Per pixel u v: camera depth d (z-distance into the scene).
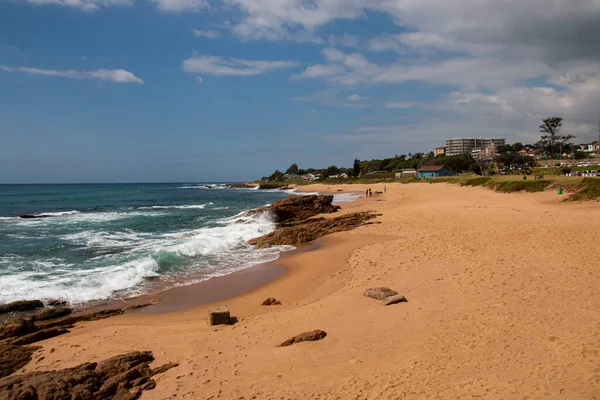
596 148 138.88
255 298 12.55
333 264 15.98
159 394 6.47
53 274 15.38
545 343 6.91
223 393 6.36
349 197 63.84
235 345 8.40
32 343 9.00
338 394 5.96
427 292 10.76
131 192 103.62
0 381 6.81
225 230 27.52
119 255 18.98
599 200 28.02
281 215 33.28
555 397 5.18
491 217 24.78
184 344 8.62
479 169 101.75
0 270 16.05
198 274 15.86
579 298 9.05
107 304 12.27
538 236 16.73
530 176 64.31
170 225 31.27
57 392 6.31
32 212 43.56
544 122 95.31
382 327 8.62
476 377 5.99
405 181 94.38
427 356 6.95
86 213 42.22
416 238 19.38
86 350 8.48
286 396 6.07
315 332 8.41
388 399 5.66
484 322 8.20
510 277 11.26
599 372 5.66
